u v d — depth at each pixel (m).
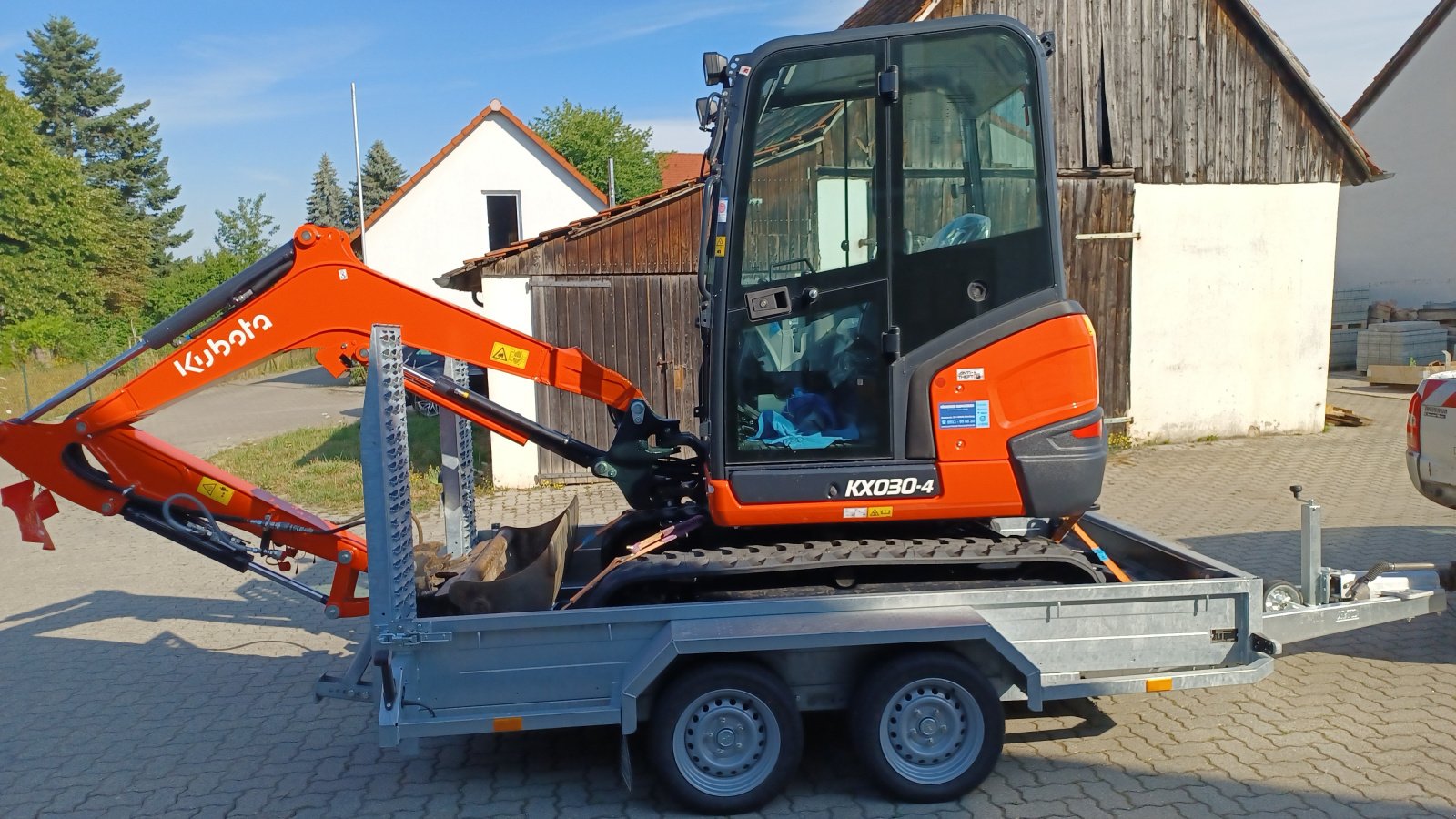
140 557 9.22
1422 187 21.58
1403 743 4.54
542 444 5.02
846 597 4.15
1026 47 4.25
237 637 6.77
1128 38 12.23
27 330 33.75
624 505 10.53
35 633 6.96
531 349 4.89
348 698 4.44
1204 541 8.15
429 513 10.27
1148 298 12.59
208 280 47.94
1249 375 13.00
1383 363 18.19
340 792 4.47
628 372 11.60
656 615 4.09
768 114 4.21
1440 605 4.85
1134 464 11.59
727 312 4.25
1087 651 4.30
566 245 11.39
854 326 4.29
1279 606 4.74
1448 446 6.01
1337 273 23.39
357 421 18.95
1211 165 12.59
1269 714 4.93
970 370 4.26
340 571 5.07
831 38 4.20
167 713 5.46
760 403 4.29
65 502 12.05
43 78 57.12
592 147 44.81
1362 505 9.30
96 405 4.83
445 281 11.52
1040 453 4.28
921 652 4.09
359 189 20.67
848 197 4.25
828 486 4.26
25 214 38.81
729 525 4.32
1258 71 12.59
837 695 4.22
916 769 4.15
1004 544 4.46
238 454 15.20
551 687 4.13
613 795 4.36
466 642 4.08
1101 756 4.54
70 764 4.81
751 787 4.09
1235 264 12.80
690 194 11.48
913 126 4.25
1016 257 4.29
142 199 59.16
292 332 4.79
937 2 11.79
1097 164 12.28
